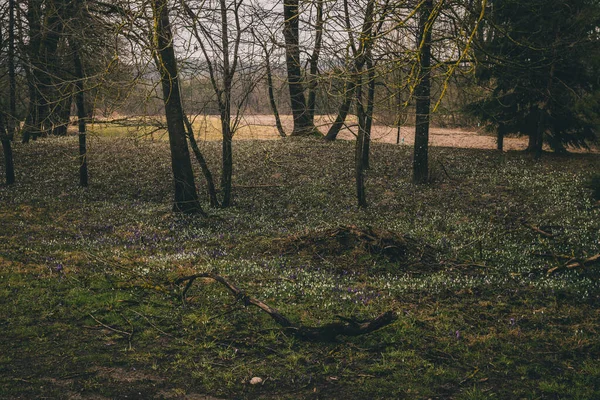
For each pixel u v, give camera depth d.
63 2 17.38
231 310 9.80
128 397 7.01
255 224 17.81
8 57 20.86
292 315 9.66
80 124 22.61
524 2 21.27
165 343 8.61
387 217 18.58
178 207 18.80
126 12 10.61
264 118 44.25
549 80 23.70
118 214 18.67
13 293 10.45
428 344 8.61
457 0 10.54
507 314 9.95
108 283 11.13
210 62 17.09
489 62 13.34
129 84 10.95
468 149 31.05
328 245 13.71
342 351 8.41
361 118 18.19
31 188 22.56
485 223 17.50
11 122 22.80
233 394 7.17
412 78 7.29
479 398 6.96
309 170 25.75
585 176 23.12
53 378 7.42
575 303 10.55
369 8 12.60
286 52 16.39
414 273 12.43
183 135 18.50
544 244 14.95
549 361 8.09
